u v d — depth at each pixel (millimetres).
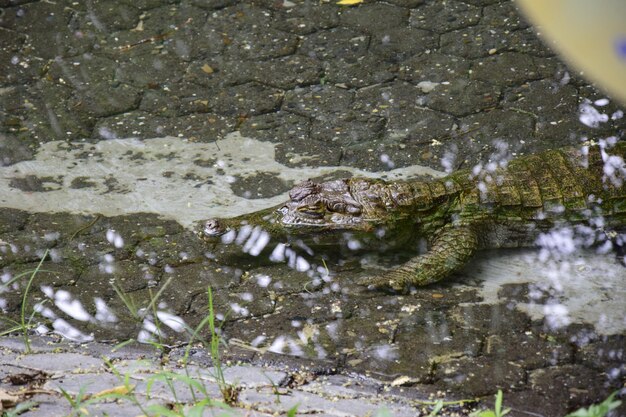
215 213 10586
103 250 9953
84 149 11914
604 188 10211
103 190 11078
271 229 10000
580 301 8977
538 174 10352
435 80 13125
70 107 12828
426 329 8555
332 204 9867
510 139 11719
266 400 7145
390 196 9836
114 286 9297
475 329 8539
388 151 11617
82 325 8719
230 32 14570
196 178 11273
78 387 7207
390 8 15031
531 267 9656
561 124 11977
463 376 7801
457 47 13891
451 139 11805
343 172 11250
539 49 13664
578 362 8000
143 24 14875
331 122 12297
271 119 12430
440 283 9391
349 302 9031
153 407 6379
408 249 10070
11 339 8398
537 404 7367
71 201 10867
